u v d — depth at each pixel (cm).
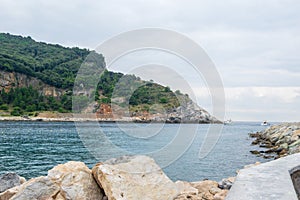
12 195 612
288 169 369
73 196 580
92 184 616
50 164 1716
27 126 5372
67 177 612
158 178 638
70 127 4766
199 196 670
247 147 2880
